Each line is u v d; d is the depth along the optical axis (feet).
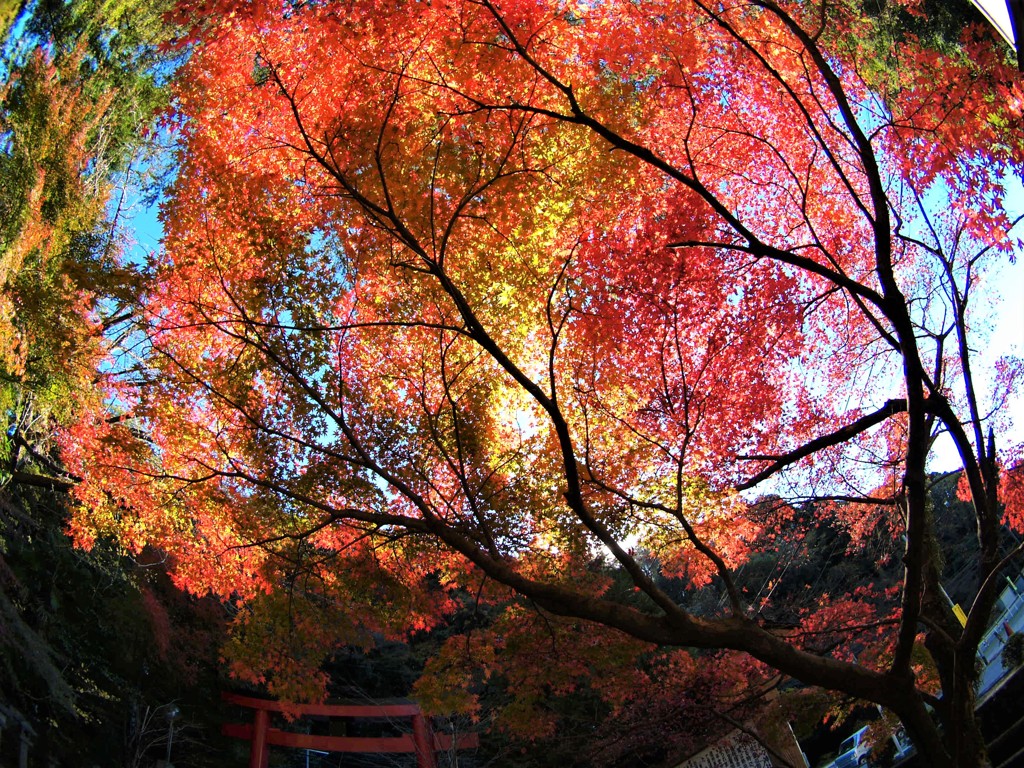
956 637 29.01
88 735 54.39
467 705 30.94
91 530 37.35
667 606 22.29
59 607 53.47
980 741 23.85
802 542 44.60
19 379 38.06
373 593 31.42
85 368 37.83
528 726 31.09
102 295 29.17
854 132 22.90
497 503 30.01
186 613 65.26
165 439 32.01
